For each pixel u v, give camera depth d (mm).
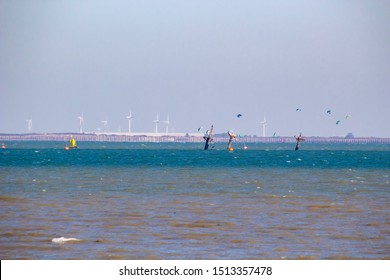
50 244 181625
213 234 197000
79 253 171750
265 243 184625
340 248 179125
